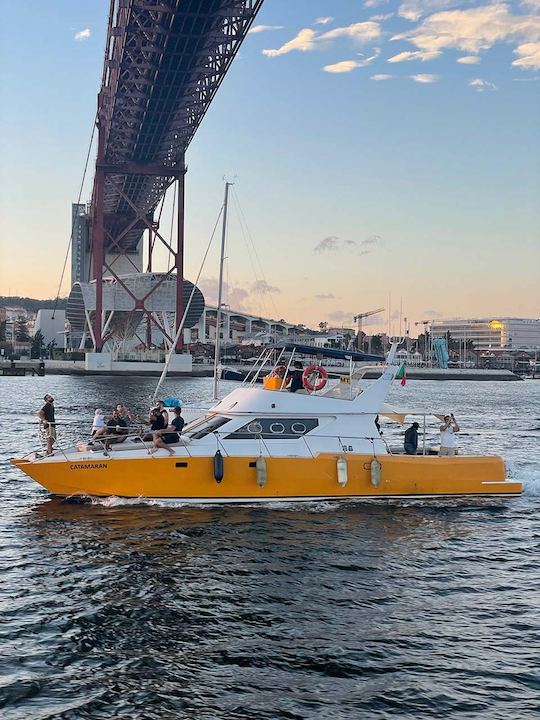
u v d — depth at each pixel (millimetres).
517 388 131625
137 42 84500
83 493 17531
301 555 14430
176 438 17938
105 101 114875
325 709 8820
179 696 9070
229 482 17609
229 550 14625
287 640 10625
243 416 17969
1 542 15008
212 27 80500
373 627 11133
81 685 9297
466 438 37281
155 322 138375
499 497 19078
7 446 30375
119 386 95812
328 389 18875
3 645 10359
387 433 37125
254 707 8836
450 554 14758
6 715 8602
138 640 10562
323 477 17984
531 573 13742
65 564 13703
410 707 8891
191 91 96250
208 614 11500
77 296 152875
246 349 144875
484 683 9484
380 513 17562
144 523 16281
